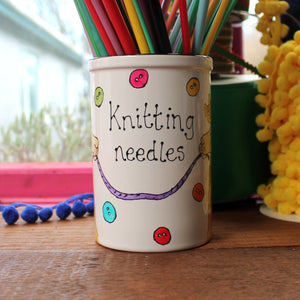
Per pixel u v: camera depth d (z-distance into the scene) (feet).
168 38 1.17
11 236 1.33
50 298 0.89
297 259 1.09
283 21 1.60
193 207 1.19
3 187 1.91
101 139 1.20
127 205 1.16
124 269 1.04
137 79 1.13
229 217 1.55
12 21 2.46
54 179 1.91
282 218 1.49
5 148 2.26
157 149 1.14
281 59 1.44
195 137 1.19
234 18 1.71
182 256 1.13
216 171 1.63
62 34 2.48
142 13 1.12
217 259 1.10
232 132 1.63
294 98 1.41
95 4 1.12
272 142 1.56
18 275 1.01
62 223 1.50
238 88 1.63
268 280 0.96
